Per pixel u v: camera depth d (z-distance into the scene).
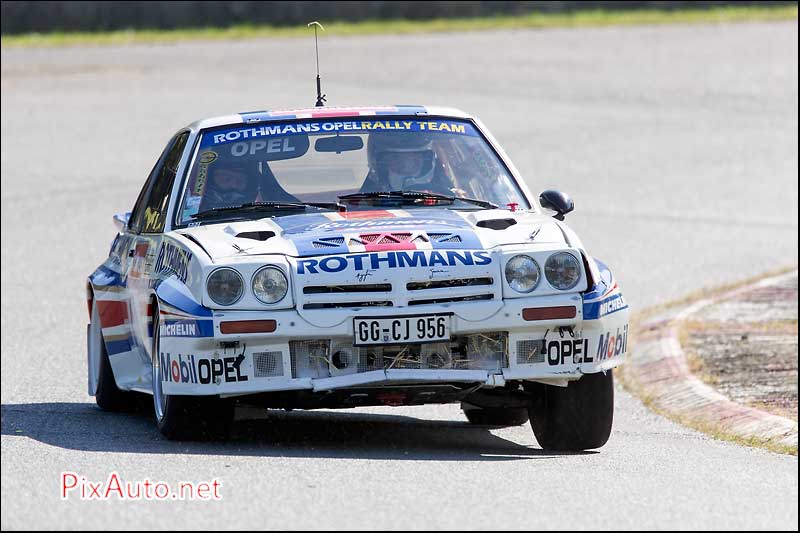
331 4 188.88
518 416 30.36
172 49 155.25
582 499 19.14
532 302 23.61
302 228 24.89
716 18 167.75
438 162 27.89
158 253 26.44
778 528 17.72
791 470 23.58
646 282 54.72
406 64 135.50
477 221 25.34
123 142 94.44
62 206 72.69
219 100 113.25
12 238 64.38
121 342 29.50
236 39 165.25
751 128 102.06
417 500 18.77
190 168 27.48
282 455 22.75
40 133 98.69
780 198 77.75
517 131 99.12
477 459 22.98
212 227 25.69
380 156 27.80
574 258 24.12
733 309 46.53
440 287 23.44
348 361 23.27
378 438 26.75
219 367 23.14
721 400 31.91
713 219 71.00
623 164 87.69
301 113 28.78
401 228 24.69
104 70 135.50
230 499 18.75
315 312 23.05
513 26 170.38
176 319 23.58
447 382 23.47
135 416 29.69
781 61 133.25
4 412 29.81
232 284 23.19
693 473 22.23
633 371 38.19
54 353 41.00
